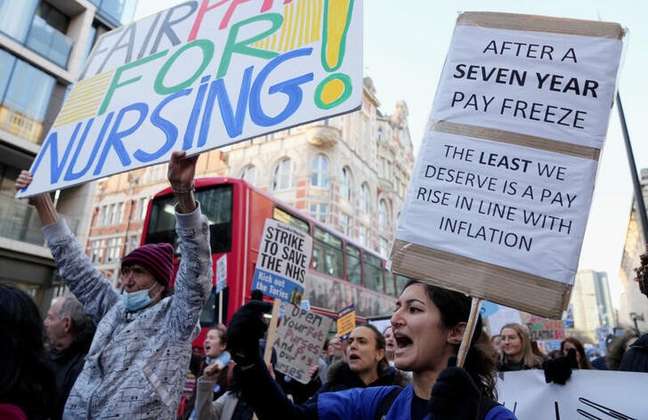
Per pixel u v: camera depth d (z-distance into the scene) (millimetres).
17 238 14773
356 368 3430
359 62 1946
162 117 2484
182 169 2193
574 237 1783
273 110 2082
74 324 3070
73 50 17359
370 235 35469
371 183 36938
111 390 2119
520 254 1799
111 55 3102
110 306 2785
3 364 1337
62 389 2783
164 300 2361
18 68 15594
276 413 1595
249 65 2303
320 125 30922
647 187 12664
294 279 4406
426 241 1894
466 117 2061
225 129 2180
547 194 1863
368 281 11672
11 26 15430
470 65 2143
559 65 2027
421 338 1628
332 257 10406
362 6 2059
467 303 1715
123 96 2793
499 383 2701
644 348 2729
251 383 1599
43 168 2871
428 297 1684
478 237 1858
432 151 2053
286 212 9242
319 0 2213
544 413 2518
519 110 2008
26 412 1335
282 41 2242
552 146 1923
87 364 2287
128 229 32438
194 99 2410
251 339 1626
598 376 2461
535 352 5184
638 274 2951
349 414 1676
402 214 1975
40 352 1456
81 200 17000
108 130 2705
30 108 15898
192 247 2166
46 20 17062
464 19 2236
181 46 2707
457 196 1942
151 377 2129
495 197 1905
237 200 8117
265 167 32094
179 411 5184
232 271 7582
